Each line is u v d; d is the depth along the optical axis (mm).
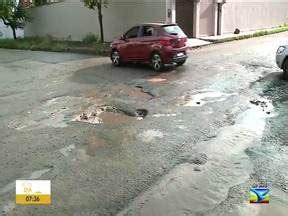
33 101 11883
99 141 8367
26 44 27156
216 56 19125
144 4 24984
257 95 11695
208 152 7605
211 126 9094
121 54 17438
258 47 21750
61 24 30875
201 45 23250
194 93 12117
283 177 6492
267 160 7164
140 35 16609
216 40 25125
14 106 11391
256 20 33281
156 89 12758
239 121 9414
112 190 6203
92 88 13273
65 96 12336
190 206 5691
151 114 10164
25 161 7414
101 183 6441
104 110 10695
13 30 32469
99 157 7500
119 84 13711
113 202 5844
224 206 5664
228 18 29484
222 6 28312
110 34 27188
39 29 32969
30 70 17406
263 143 7980
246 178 6496
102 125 9445
